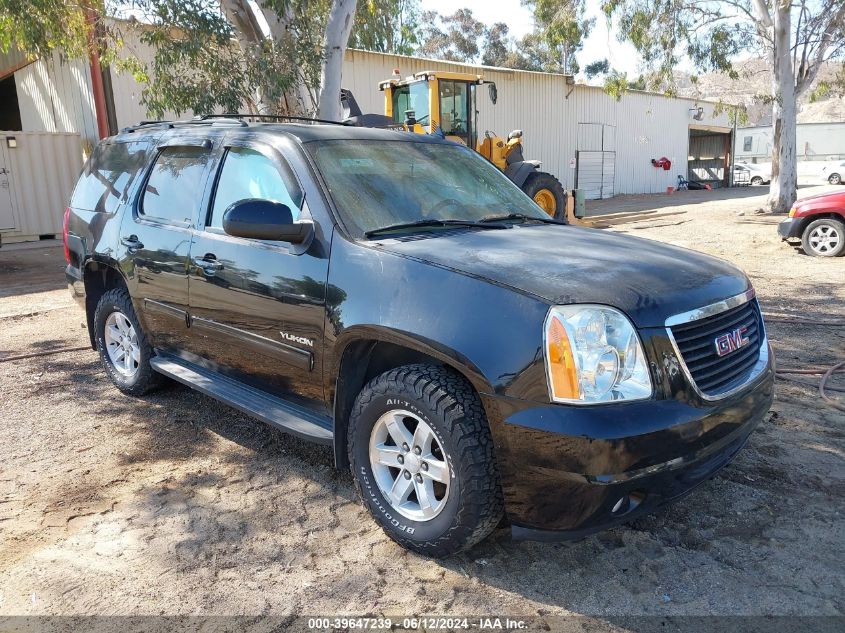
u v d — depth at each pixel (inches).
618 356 102.5
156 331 180.2
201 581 114.3
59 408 194.9
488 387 104.7
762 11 695.1
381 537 126.9
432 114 543.2
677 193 1288.1
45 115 722.2
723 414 109.7
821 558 117.2
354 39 781.3
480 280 111.5
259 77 339.6
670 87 849.5
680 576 113.5
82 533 128.9
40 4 356.8
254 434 174.2
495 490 108.6
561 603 107.6
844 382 200.8
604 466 97.5
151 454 163.2
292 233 131.3
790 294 322.3
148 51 605.9
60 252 555.5
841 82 863.7
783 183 718.5
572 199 580.4
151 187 182.1
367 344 125.1
